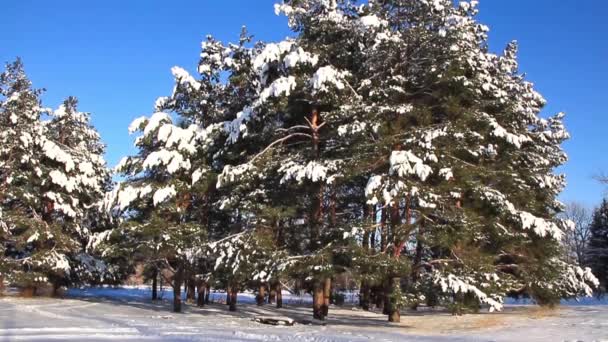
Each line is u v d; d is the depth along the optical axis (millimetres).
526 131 29188
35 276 34750
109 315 23797
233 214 28906
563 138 32000
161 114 28625
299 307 38500
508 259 29125
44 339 14688
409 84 24531
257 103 24469
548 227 24609
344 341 15977
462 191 22266
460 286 20484
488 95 25891
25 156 35688
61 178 37000
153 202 27984
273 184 25578
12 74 37094
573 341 16469
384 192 20750
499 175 24609
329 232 23422
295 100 25141
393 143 21766
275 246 24141
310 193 24906
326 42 25500
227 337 16391
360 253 21000
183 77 30531
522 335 18359
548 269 27578
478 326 21969
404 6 24625
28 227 35375
